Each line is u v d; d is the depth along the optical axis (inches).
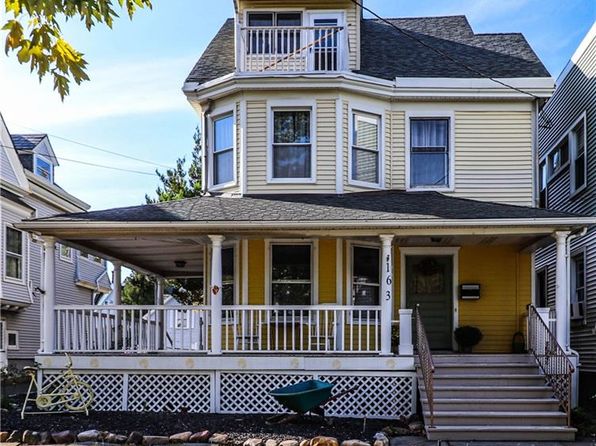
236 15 526.3
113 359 423.2
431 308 502.0
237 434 347.3
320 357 415.5
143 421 381.4
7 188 736.3
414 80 506.6
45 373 423.2
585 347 546.0
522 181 506.6
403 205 448.8
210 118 523.5
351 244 484.1
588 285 539.2
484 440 345.1
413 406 410.0
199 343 457.7
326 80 487.8
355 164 501.7
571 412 375.9
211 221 409.1
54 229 416.8
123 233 422.3
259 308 424.5
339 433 354.3
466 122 512.4
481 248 501.4
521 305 494.6
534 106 513.0
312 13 532.4
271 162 495.2
